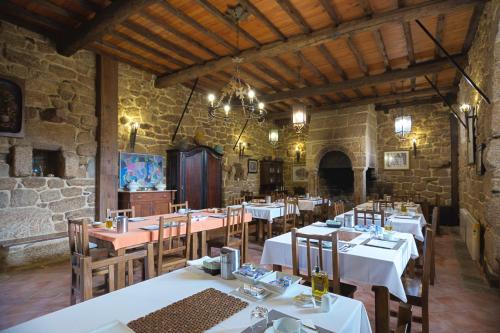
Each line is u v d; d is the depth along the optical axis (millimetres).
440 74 5543
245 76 5715
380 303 1907
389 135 7805
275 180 8906
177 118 6062
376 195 7156
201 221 3193
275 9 3482
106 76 4664
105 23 3457
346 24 3688
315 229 2936
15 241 3631
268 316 1158
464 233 5090
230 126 7523
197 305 1253
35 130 3893
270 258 2484
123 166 4992
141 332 1040
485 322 2354
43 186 3971
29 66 3895
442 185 7062
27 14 3578
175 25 3869
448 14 3543
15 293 2857
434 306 2650
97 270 2412
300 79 5777
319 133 7863
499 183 2957
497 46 2928
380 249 2154
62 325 1095
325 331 1049
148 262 1799
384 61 4898
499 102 2926
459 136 6277
